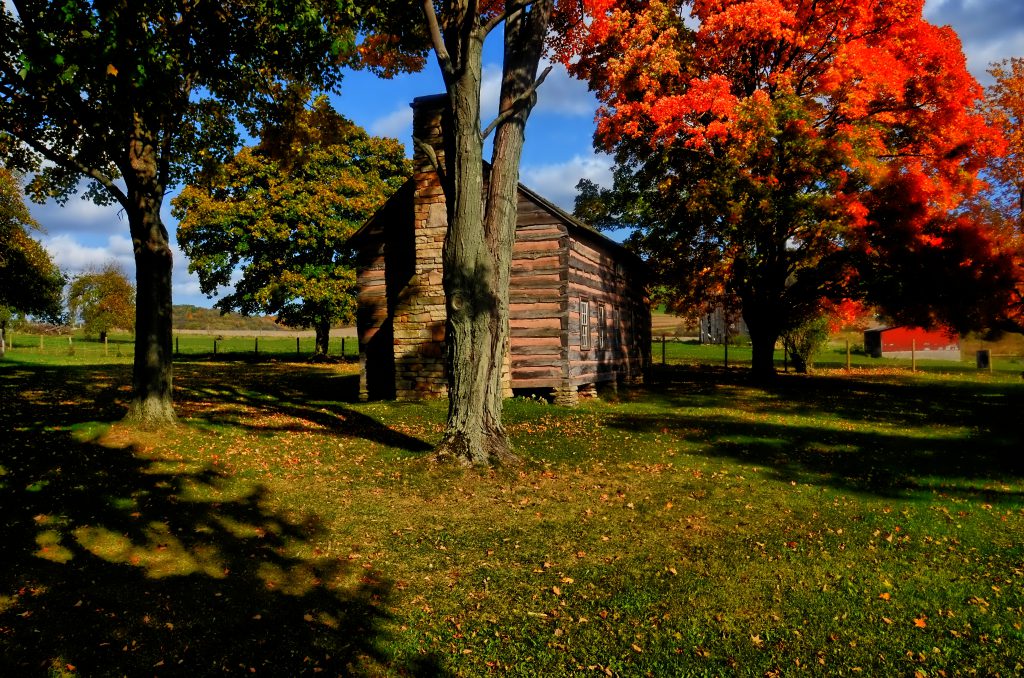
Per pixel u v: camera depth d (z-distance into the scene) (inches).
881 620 193.3
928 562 240.2
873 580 222.8
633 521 286.5
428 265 676.7
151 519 277.1
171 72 380.2
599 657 174.6
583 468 376.2
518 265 668.7
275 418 536.7
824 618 194.7
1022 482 361.7
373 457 396.5
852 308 1047.6
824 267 917.2
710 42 810.2
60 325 2463.1
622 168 1059.3
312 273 1365.7
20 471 327.6
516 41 392.8
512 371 667.4
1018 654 172.7
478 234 360.5
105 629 186.2
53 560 233.5
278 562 239.5
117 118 352.8
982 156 837.2
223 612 199.3
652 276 1103.0
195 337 2859.3
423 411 586.2
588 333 741.3
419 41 513.0
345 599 210.2
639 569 233.6
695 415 612.4
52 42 283.4
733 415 618.5
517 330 666.8
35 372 841.5
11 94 389.4
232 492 321.1
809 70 842.8
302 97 559.5
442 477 342.0
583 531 273.0
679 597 210.1
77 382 745.0
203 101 525.7
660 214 1015.0
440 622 195.0
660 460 401.7
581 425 523.5
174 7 383.2
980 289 819.4
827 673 165.2
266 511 295.3
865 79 737.0
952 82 800.9
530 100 389.7
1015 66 883.4
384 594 214.5
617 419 564.1
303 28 400.5
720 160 839.1
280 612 200.2
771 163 796.6
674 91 808.9
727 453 427.8
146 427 438.0
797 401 749.3
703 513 298.8
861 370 1284.4
